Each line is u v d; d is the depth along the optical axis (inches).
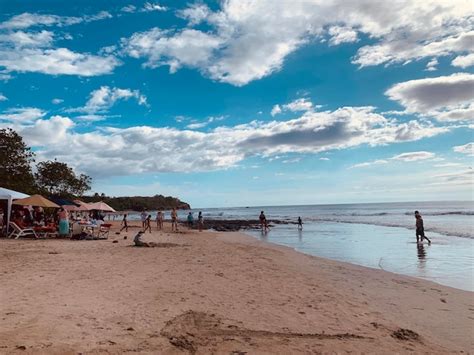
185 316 249.0
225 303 295.3
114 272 410.9
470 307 323.9
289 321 254.7
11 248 631.8
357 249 797.9
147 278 382.3
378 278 459.8
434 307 323.3
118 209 5935.0
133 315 245.8
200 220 1487.5
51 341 184.7
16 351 167.8
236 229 1637.6
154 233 1157.7
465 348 224.7
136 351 181.3
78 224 851.4
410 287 406.0
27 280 352.5
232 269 473.4
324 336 226.2
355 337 227.5
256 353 190.9
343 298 338.6
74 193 1908.2
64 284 337.4
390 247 817.5
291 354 192.1
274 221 2313.0
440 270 527.8
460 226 1398.9
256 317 260.2
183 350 189.5
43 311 243.4
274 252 711.1
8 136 1454.2
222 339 210.2
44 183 1811.0
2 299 276.7
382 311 305.4
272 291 350.9
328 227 1614.2
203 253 641.6
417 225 853.8
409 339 231.3
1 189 884.0
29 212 989.2
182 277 397.4
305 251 775.7
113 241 784.3
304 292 354.3
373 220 2129.7
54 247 661.9
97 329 211.6
